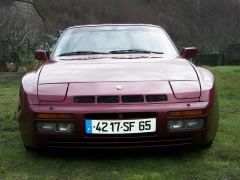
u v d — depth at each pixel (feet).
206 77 14.84
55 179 12.56
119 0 277.64
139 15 273.75
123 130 13.29
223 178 12.35
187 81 14.28
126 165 13.74
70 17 257.34
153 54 17.65
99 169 13.41
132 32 19.07
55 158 14.53
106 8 271.49
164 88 13.83
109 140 13.39
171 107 13.39
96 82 14.07
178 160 14.19
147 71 14.93
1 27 62.54
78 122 13.28
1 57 61.52
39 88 14.06
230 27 220.02
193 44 167.22
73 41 18.61
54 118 13.38
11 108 23.94
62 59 17.11
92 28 19.42
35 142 13.82
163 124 13.34
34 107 13.58
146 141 13.44
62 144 13.64
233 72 44.37
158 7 280.10
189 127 13.52
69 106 13.41
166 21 267.18
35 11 106.83
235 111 22.79
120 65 15.64
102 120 13.26
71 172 13.16
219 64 108.58
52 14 252.83
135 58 16.78
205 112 13.67
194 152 14.98
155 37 18.92
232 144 16.03
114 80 14.16
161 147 13.64
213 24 232.32
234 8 249.96
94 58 16.93
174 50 18.34
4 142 16.71
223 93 29.73
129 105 13.34
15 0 100.37
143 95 13.55
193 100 13.69
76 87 13.91
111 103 13.39
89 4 268.62
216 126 14.44
